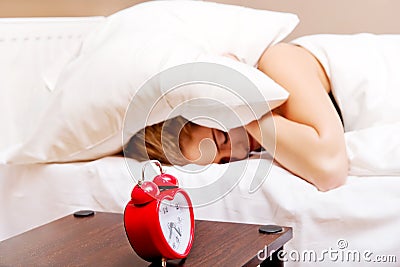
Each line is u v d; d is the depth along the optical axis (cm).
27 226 192
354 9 282
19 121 223
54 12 249
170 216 115
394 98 198
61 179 186
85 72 186
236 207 166
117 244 127
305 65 194
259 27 206
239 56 201
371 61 204
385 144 174
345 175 169
